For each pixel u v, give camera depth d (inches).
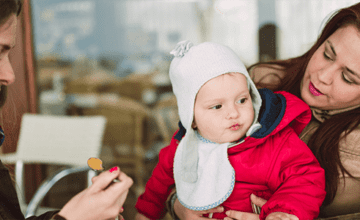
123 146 129.3
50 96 154.7
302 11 149.9
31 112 73.5
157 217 32.6
